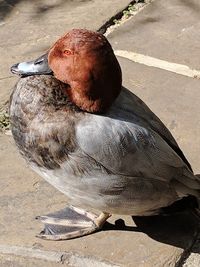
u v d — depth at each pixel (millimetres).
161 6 1538
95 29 1477
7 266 1016
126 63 1382
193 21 1498
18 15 1522
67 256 1023
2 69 1377
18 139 960
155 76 1352
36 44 1447
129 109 961
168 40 1440
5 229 1061
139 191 962
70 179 950
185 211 1077
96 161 927
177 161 977
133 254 1026
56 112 921
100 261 1018
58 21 1507
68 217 1072
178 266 1016
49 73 939
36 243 1040
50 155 935
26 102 938
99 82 900
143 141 945
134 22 1493
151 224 1068
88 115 924
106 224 1068
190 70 1366
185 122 1242
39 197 1108
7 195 1111
